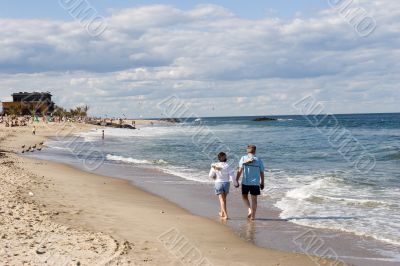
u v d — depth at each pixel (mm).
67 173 20641
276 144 41719
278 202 13875
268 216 12000
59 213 10625
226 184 11820
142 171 22875
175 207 13195
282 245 9164
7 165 20516
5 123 77688
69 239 8125
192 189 16781
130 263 7074
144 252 7859
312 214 12125
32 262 6656
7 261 6586
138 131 84062
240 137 55312
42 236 8156
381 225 10812
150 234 9383
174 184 18078
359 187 16516
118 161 28766
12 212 9984
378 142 41000
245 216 12016
